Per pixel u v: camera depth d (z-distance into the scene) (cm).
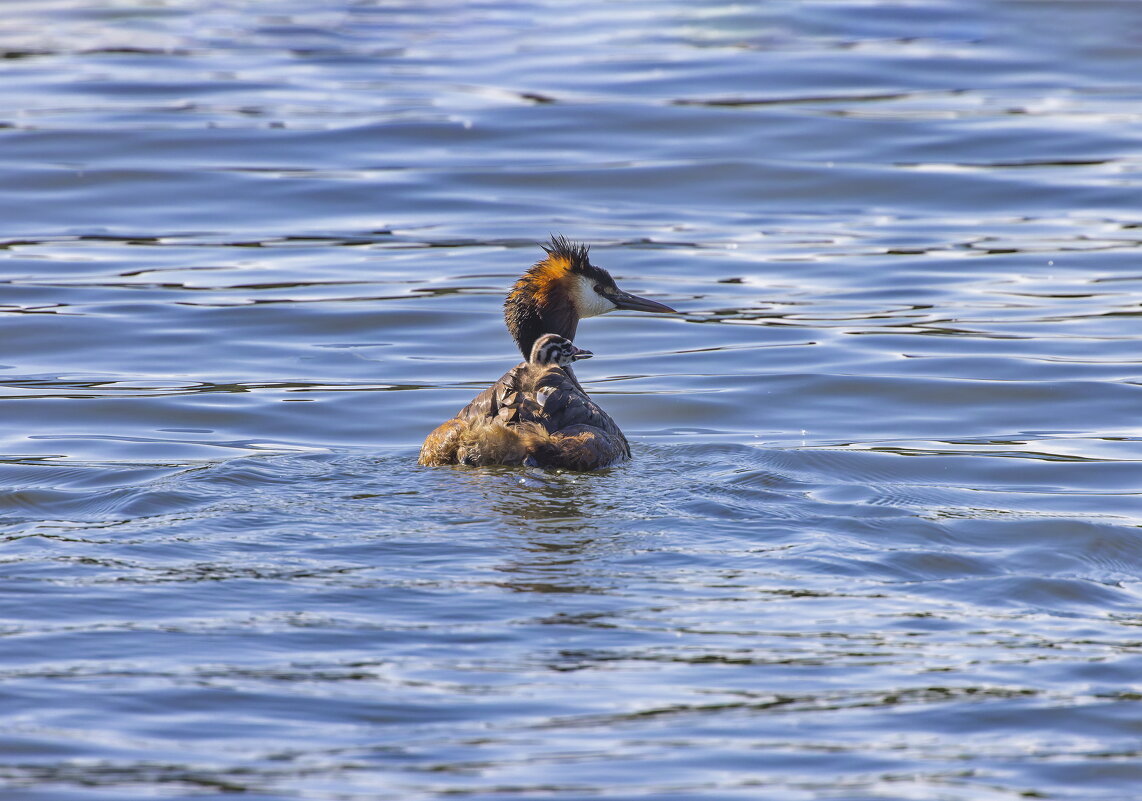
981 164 2523
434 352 1792
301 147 2616
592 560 1020
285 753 730
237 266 2108
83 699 782
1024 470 1348
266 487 1209
